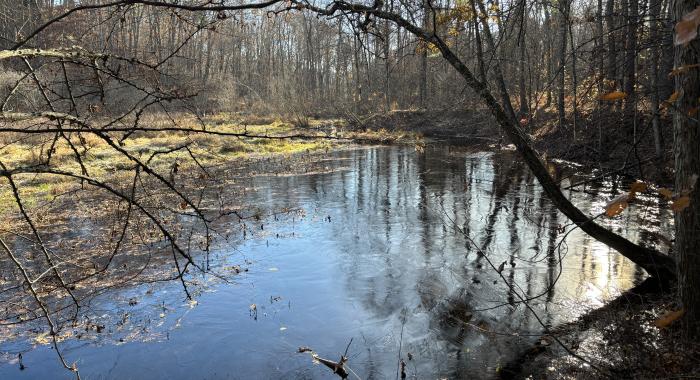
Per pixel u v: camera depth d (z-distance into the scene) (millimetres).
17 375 5234
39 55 1911
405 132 27203
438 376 5098
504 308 6559
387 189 14523
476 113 26906
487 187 14484
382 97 34000
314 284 7594
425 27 6273
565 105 22969
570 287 7051
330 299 7055
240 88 40844
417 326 6227
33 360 5508
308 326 6297
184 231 10086
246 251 9078
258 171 17812
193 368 5379
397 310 6680
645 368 4484
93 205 12000
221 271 8094
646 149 14891
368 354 5590
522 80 22500
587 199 12367
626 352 4852
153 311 6672
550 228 10023
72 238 9617
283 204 12664
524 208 11781
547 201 12469
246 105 35219
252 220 11031
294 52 50000
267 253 8984
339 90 42594
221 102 31969
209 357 5598
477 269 8023
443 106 28891
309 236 9977
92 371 5309
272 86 36219
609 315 5816
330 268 8242
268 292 7312
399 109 32406
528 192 13617
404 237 9836
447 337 5906
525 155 6066
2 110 1873
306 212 11820
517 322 6148
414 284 7523
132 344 5844
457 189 14297
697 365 4219
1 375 5219
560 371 4895
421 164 19453
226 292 7289
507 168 17953
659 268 6242
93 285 7367
